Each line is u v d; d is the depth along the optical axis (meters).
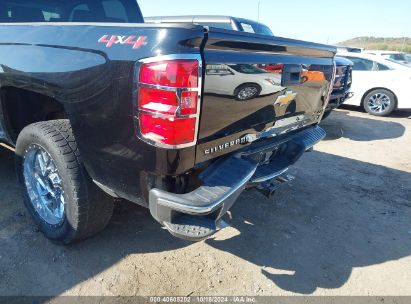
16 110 2.86
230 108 2.01
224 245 2.81
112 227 2.90
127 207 3.20
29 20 3.17
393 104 8.69
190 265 2.54
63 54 2.10
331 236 3.07
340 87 6.76
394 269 2.68
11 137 2.97
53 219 2.63
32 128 2.39
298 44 2.49
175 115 1.71
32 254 2.53
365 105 9.12
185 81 1.69
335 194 3.93
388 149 5.93
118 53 1.82
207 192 1.93
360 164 5.04
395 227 3.30
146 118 1.76
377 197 3.92
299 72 2.58
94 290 2.24
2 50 2.52
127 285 2.31
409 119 8.66
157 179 1.91
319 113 3.26
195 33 1.69
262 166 2.73
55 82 2.13
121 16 3.86
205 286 2.35
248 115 2.20
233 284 2.39
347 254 2.83
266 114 2.39
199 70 1.73
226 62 1.88
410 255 2.87
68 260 2.49
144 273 2.43
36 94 2.75
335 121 8.06
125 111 1.84
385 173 4.71
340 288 2.43
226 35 1.84
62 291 2.21
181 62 1.67
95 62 1.92
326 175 4.50
